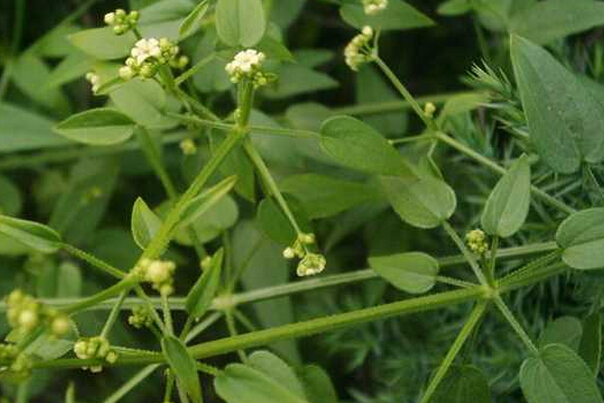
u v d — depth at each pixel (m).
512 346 0.55
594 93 0.52
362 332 0.60
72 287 0.61
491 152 0.55
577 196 0.53
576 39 0.61
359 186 0.52
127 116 0.48
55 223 0.64
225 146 0.48
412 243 0.62
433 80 0.69
